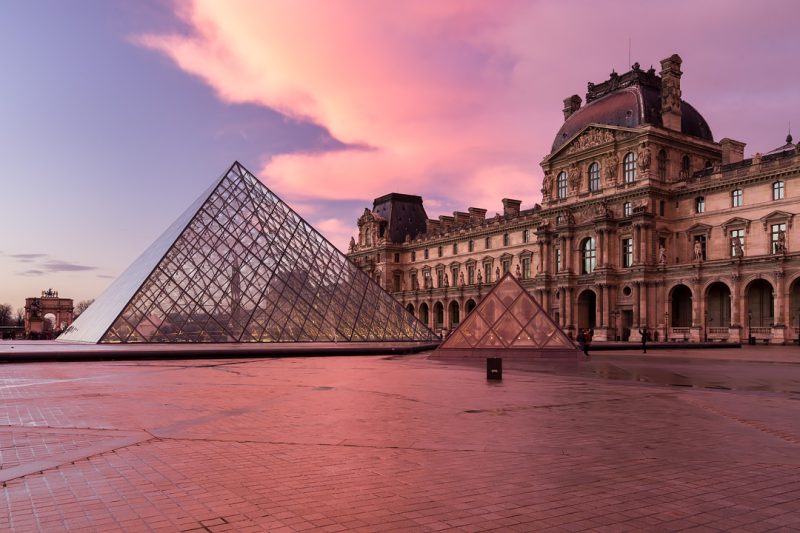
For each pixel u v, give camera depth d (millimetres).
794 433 18016
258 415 20641
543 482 12516
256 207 74250
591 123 119438
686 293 111000
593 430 18266
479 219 171375
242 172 77562
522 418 20406
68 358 46219
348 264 75312
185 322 59594
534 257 142125
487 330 51969
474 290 156625
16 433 17266
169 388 28281
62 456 14531
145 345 55812
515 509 10789
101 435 17047
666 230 110188
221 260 65812
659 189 109062
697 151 115438
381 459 14445
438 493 11711
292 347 55312
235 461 14180
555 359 50156
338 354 54656
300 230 75875
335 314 67438
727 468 13773
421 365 43969
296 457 14594
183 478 12672
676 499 11422
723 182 103750
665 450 15570
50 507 10742
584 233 119188
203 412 21172
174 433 17422
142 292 59688
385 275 189000
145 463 13922
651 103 115375
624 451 15430
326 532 9602
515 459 14508
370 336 68312
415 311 176375
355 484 12289
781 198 96688
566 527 9906
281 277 67125
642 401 24969
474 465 13914
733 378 35781
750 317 100312
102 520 10086
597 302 114312
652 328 106188
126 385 29484
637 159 111312
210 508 10734
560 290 122688
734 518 10406
